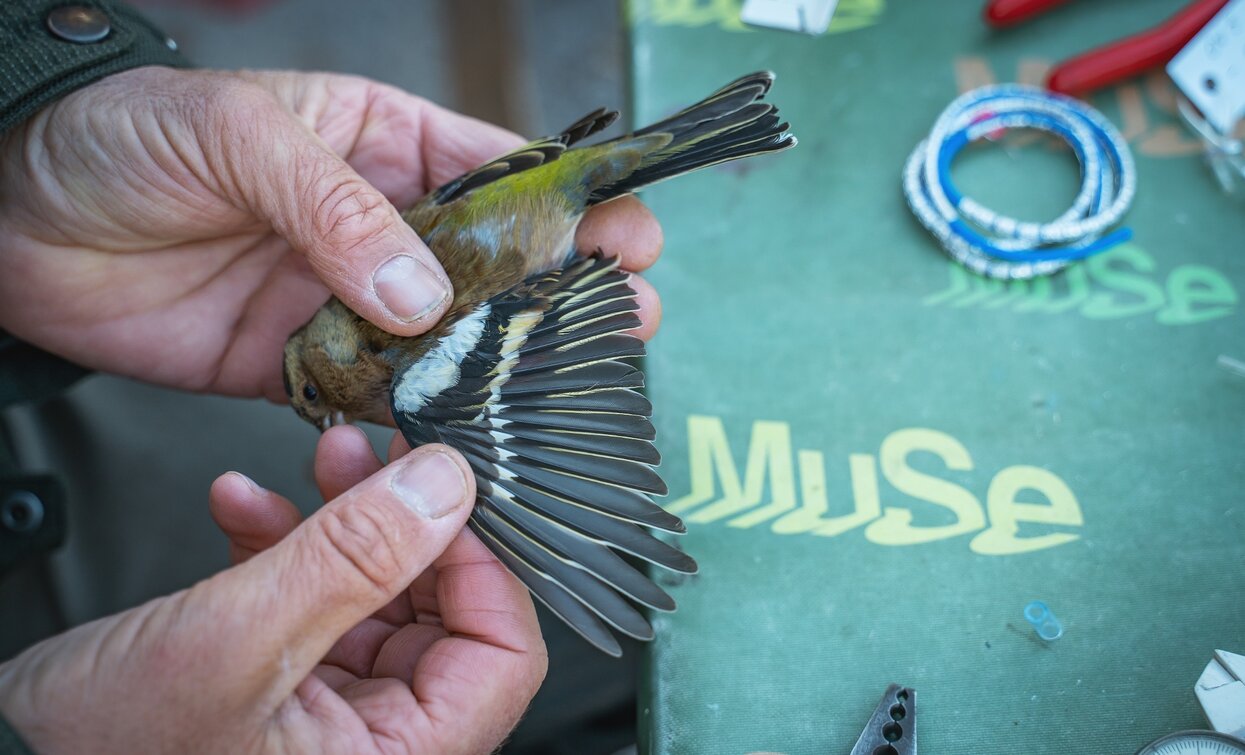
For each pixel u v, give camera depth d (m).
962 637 0.40
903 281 0.46
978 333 0.45
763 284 0.47
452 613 0.41
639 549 0.40
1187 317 0.45
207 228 0.49
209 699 0.37
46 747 0.37
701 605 0.41
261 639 0.37
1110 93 0.49
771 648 0.40
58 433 0.56
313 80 0.52
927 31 0.51
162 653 0.37
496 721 0.41
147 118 0.45
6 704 0.37
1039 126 0.48
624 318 0.43
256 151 0.45
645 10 0.53
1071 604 0.41
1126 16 0.51
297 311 0.52
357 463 0.44
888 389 0.44
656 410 0.44
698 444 0.44
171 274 0.50
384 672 0.43
